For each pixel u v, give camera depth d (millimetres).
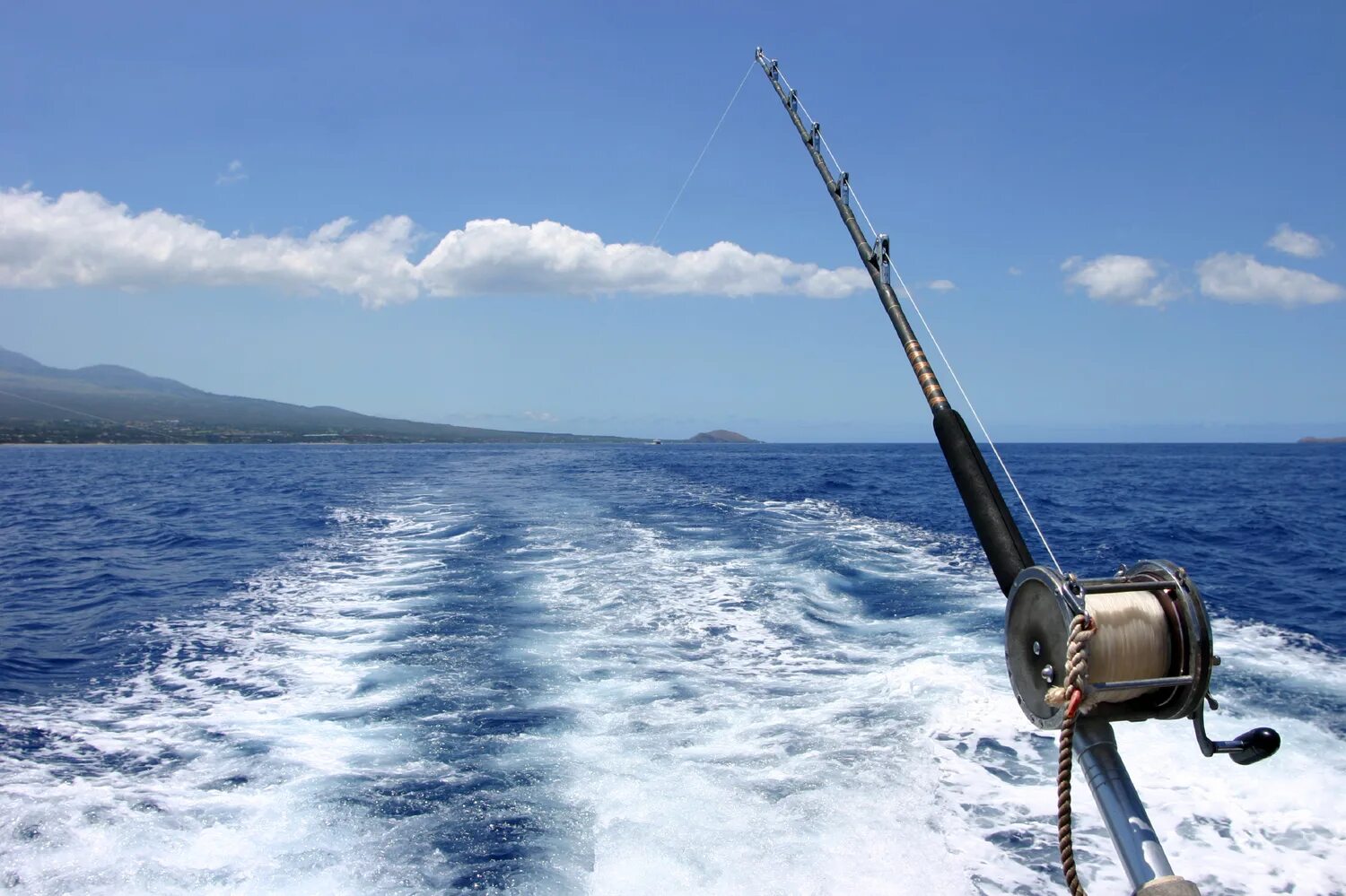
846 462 51906
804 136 4238
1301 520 18562
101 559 13703
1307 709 5867
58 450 91688
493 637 7672
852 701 5949
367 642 7652
